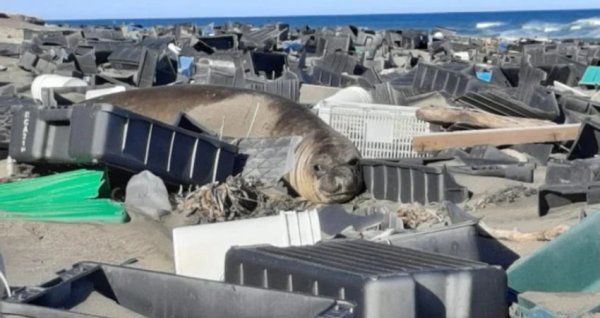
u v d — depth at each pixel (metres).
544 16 145.25
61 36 36.62
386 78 19.70
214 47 34.31
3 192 8.55
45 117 8.92
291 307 3.71
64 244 7.19
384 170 9.73
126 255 7.02
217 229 6.13
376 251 4.62
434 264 4.33
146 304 4.11
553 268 5.46
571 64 24.17
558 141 11.76
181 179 9.00
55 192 8.54
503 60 33.44
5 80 22.41
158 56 19.38
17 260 6.64
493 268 4.34
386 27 145.38
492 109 13.45
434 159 10.98
